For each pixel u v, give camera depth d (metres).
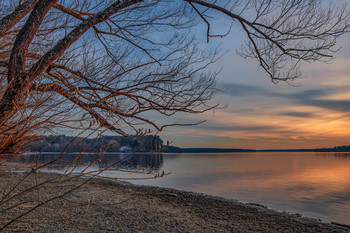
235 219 9.55
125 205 9.46
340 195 18.67
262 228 8.49
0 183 9.76
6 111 2.55
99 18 3.02
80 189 10.56
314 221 9.91
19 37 2.80
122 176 25.33
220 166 56.75
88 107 2.78
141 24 3.94
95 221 6.96
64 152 2.29
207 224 8.39
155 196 13.21
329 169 50.12
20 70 2.72
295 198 17.05
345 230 8.88
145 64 3.09
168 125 2.39
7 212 5.88
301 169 49.41
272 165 63.81
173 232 7.09
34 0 2.95
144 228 7.11
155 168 43.66
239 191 19.41
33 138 2.59
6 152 2.42
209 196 14.84
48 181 2.33
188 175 33.12
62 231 5.72
